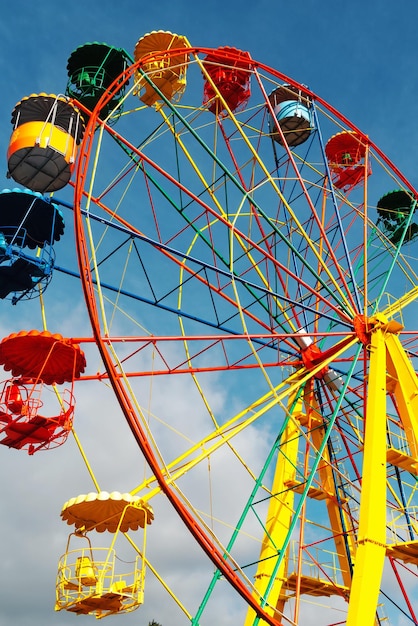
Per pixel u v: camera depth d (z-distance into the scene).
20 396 25.02
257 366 28.67
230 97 32.41
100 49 30.00
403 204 38.53
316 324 30.50
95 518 24.83
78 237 22.95
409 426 26.67
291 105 34.00
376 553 22.58
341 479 29.72
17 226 27.80
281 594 28.73
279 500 27.23
